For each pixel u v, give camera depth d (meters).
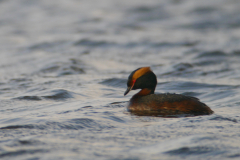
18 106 9.61
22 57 21.20
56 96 11.03
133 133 6.35
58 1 48.25
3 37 29.80
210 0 47.88
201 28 33.94
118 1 48.97
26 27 34.66
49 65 17.95
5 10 43.47
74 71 16.95
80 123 7.12
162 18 39.22
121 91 12.38
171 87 13.09
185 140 5.71
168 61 20.28
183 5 45.69
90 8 44.56
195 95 11.48
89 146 5.50
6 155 5.02
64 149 5.32
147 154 5.07
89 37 28.05
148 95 9.05
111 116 7.93
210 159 4.86
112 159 4.86
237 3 45.50
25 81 14.36
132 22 37.06
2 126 6.98
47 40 27.52
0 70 17.42
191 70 17.33
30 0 48.53
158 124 7.12
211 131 6.40
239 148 5.28
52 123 7.07
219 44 25.91
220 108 9.07
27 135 6.23
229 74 16.20
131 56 22.17
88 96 11.26
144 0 49.09
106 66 18.72
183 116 7.93
